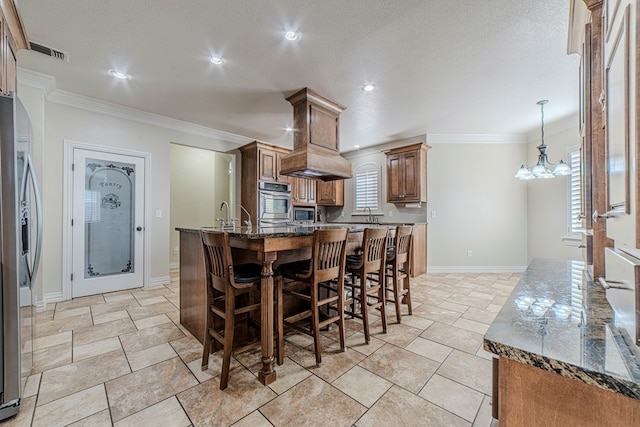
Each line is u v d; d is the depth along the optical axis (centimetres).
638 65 60
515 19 208
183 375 188
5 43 175
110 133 377
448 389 173
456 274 493
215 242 184
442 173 513
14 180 153
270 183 503
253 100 354
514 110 388
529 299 98
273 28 219
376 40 233
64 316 293
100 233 373
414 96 343
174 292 383
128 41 235
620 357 57
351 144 578
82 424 146
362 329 263
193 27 217
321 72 286
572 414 56
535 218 486
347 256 267
